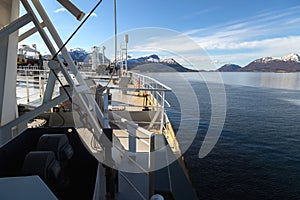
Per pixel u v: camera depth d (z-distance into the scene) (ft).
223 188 16.94
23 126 12.71
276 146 24.22
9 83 11.23
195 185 15.92
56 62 9.18
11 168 5.68
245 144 24.22
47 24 9.93
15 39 11.44
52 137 5.75
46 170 4.39
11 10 10.71
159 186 8.07
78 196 5.11
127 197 7.66
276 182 18.94
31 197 3.00
